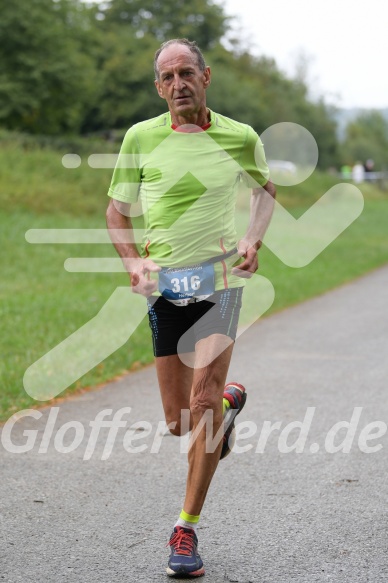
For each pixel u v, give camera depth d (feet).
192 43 30.81
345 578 28.04
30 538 31.48
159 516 33.91
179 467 40.50
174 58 30.25
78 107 372.17
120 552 30.25
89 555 29.94
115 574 28.35
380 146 606.55
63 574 28.30
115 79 404.77
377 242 192.85
